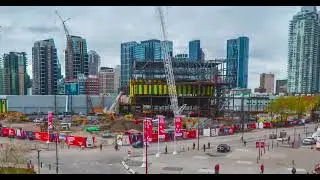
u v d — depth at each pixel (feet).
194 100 631.15
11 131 359.46
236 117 593.83
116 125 431.43
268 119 528.22
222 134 395.14
